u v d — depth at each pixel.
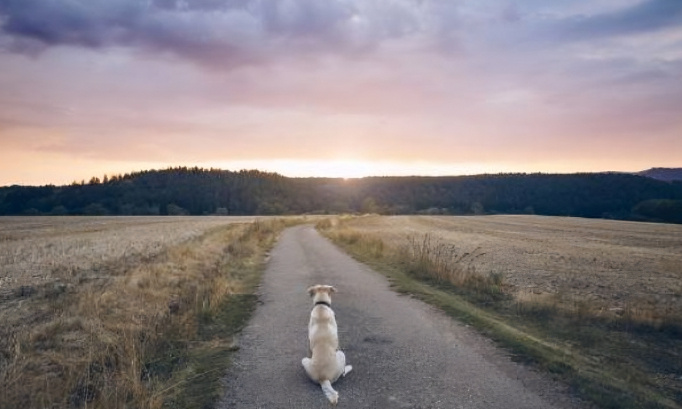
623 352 8.34
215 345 9.02
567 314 10.56
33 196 138.75
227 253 23.67
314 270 19.47
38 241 31.75
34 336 8.53
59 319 9.56
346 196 163.50
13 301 11.81
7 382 6.27
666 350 8.45
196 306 11.16
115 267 18.06
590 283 15.20
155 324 9.57
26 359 7.41
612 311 11.09
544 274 17.09
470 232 45.72
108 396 5.98
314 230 52.41
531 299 11.62
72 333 9.05
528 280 15.74
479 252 25.20
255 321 10.93
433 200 146.38
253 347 8.89
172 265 17.81
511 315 11.07
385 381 7.06
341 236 34.97
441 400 6.34
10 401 5.93
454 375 7.24
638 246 30.66
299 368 7.71
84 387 6.69
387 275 17.48
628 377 7.11
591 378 6.91
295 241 35.66
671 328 9.48
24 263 19.19
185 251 22.38
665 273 17.48
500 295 12.95
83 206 134.88
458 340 9.09
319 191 169.62
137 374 6.75
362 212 136.50
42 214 121.69
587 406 6.11
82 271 16.89
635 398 6.25
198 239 32.72
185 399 6.48
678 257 23.41
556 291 13.66
